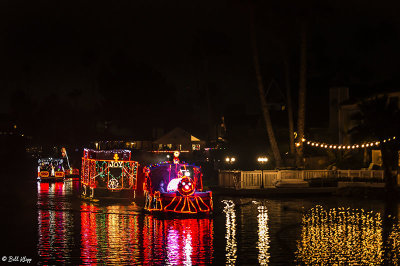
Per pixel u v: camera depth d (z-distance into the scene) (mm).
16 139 107312
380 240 17891
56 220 23328
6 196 36156
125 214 25469
